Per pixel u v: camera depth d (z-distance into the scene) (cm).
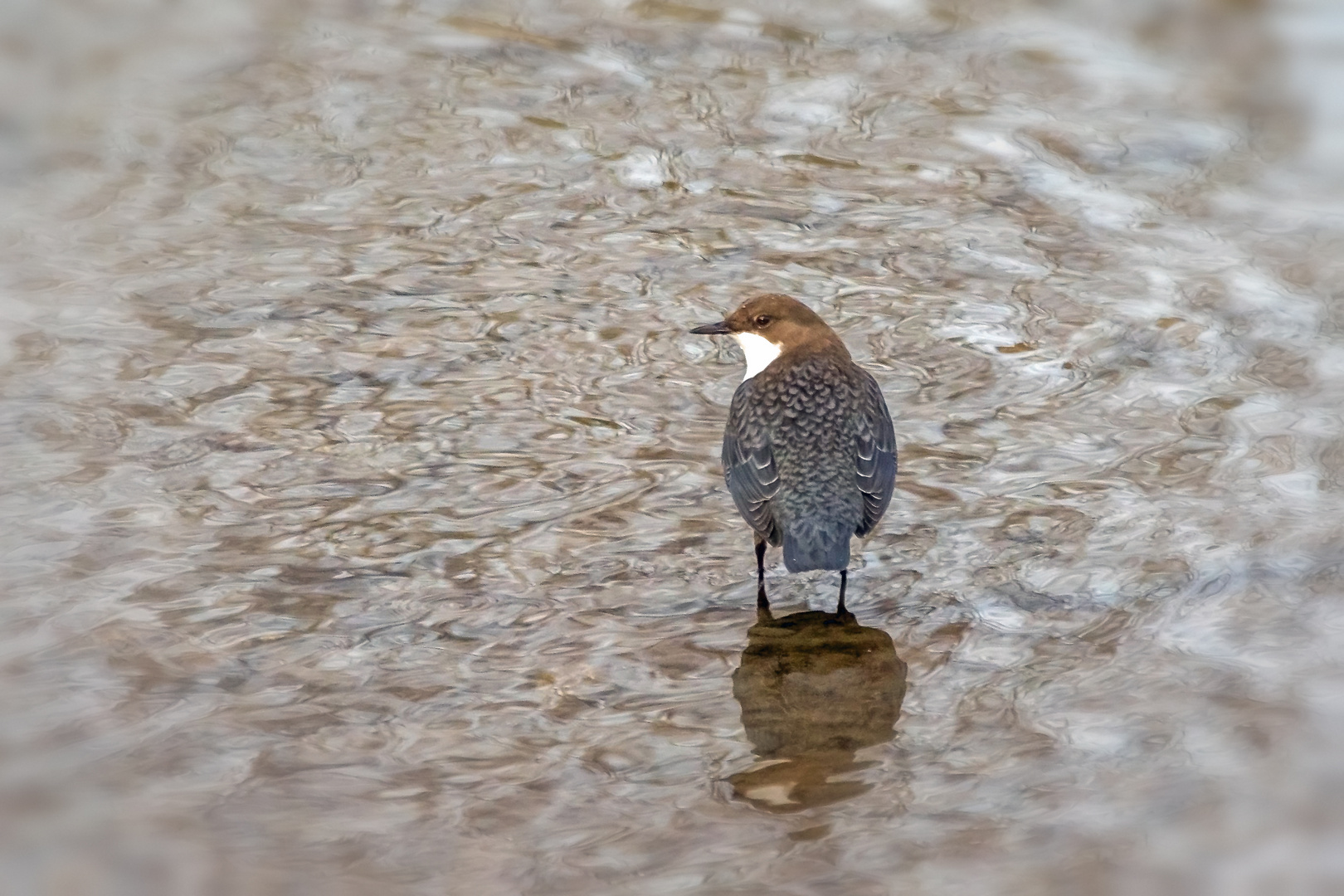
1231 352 1311
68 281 1402
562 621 993
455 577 1037
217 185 1592
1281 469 1144
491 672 940
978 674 938
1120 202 1579
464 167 1641
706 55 1912
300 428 1203
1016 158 1670
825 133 1725
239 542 1062
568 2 2061
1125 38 1956
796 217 1552
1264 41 1942
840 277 1444
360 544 1067
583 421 1227
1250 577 1020
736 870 768
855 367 1090
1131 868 762
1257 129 1723
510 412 1235
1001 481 1147
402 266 1449
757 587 1036
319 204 1559
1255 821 793
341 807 814
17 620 965
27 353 1285
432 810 815
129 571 1023
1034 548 1066
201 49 1912
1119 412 1230
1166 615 985
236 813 806
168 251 1462
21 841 779
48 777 828
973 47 1931
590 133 1717
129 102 1770
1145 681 920
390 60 1888
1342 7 2025
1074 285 1425
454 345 1327
